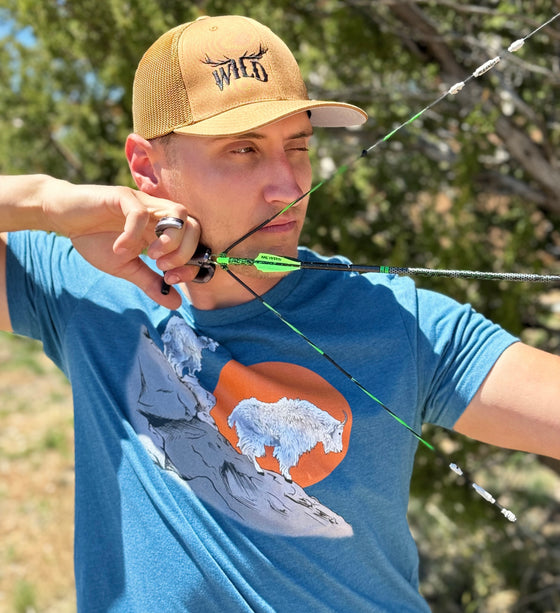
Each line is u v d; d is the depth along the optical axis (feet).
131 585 4.13
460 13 11.76
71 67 14.42
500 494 20.53
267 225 4.00
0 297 4.90
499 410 3.99
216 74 3.96
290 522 4.01
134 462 4.25
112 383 4.46
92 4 11.68
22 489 29.45
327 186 13.80
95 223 4.22
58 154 16.51
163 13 11.55
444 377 4.14
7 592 22.89
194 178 4.00
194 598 3.99
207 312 4.32
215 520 4.05
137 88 4.21
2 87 16.16
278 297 4.28
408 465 4.23
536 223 14.44
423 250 13.48
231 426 4.18
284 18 12.19
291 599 3.98
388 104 13.08
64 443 32.55
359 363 4.14
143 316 4.54
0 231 4.55
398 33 11.97
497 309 12.89
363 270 3.76
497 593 19.75
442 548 21.81
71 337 4.63
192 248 3.90
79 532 4.44
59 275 4.83
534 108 12.62
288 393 4.13
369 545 4.08
